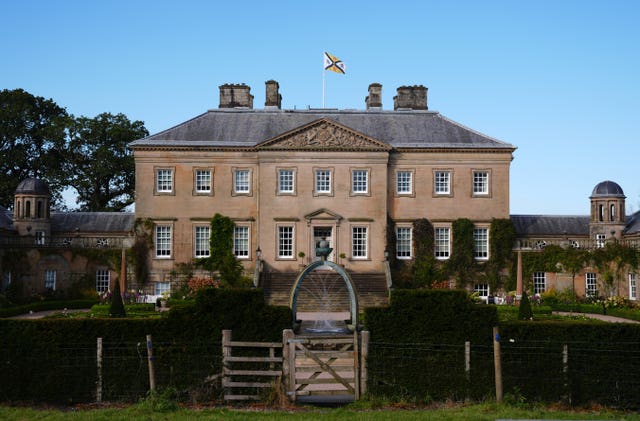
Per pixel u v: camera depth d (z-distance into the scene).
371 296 51.69
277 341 21.52
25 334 20.83
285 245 57.38
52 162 80.25
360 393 20.78
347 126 57.88
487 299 54.62
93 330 21.11
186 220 58.03
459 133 60.47
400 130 60.62
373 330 21.55
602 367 20.80
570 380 20.61
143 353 21.05
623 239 57.84
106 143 81.25
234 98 63.97
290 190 57.72
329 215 57.06
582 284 57.62
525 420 17.61
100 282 58.00
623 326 21.12
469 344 20.92
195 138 59.09
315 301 51.12
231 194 58.22
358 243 57.53
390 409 19.81
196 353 21.02
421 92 64.62
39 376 20.56
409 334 21.41
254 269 57.06
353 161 57.81
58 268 57.53
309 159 57.66
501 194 58.91
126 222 63.91
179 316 21.39
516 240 59.59
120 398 20.70
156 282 57.59
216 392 20.61
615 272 56.06
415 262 57.72
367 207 57.56
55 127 78.38
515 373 20.84
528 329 21.33
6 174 77.81
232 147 58.22
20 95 78.94
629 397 20.58
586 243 59.69
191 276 57.41
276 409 19.77
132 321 21.25
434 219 58.38
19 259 56.84
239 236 58.16
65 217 64.12
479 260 58.28
